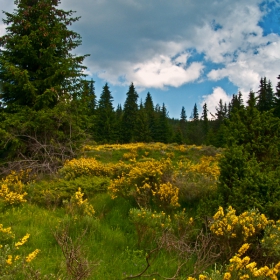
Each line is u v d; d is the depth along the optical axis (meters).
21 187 7.71
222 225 4.11
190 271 3.88
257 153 6.11
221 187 5.56
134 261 4.21
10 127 11.60
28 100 12.70
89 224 5.39
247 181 5.00
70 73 13.30
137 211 5.49
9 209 6.39
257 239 4.13
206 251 4.29
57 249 4.38
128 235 5.38
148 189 6.68
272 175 5.23
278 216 4.58
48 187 8.33
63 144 13.24
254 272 2.84
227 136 6.55
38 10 13.33
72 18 14.16
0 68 12.58
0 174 11.07
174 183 7.02
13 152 11.92
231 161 5.47
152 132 54.78
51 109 12.44
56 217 6.02
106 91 58.66
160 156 18.86
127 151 20.11
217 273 3.03
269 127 6.21
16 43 12.88
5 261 3.30
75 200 6.53
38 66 13.52
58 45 14.03
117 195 7.29
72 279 3.05
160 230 5.14
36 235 4.82
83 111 14.41
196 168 8.58
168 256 4.43
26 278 3.07
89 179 9.09
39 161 12.20
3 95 12.94
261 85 43.09
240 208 4.77
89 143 14.91
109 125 45.06
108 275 3.73
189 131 59.62
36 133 12.79
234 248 4.09
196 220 5.30
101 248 4.58
